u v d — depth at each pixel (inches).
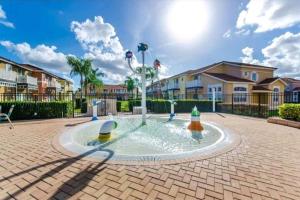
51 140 186.9
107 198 83.8
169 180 100.7
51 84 1481.3
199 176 105.7
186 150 167.5
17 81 968.3
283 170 114.7
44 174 107.5
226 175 107.3
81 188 92.3
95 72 1429.6
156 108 579.5
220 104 605.6
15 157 136.1
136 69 324.8
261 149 158.2
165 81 1563.7
